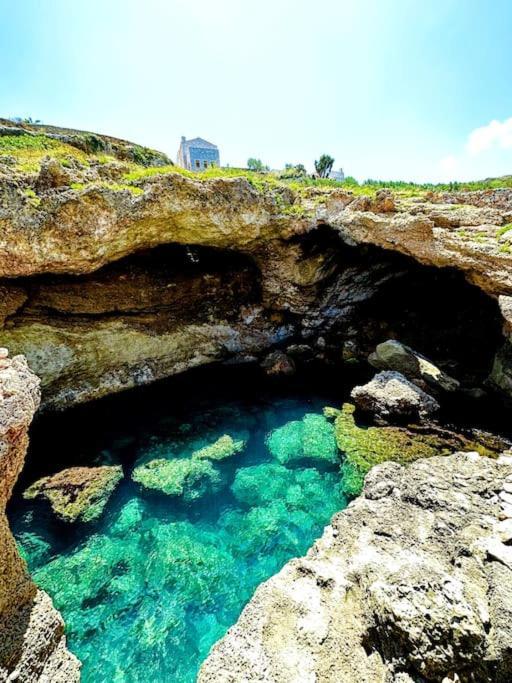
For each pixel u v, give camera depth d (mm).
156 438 10633
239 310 16531
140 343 13664
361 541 5566
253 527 7496
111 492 8500
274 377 14695
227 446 10125
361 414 11391
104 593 6180
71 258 9242
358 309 17609
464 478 6898
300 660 4043
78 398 12039
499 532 5340
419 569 4754
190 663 5227
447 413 10898
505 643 3811
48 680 3955
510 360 11180
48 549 6977
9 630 3920
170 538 7273
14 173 8305
